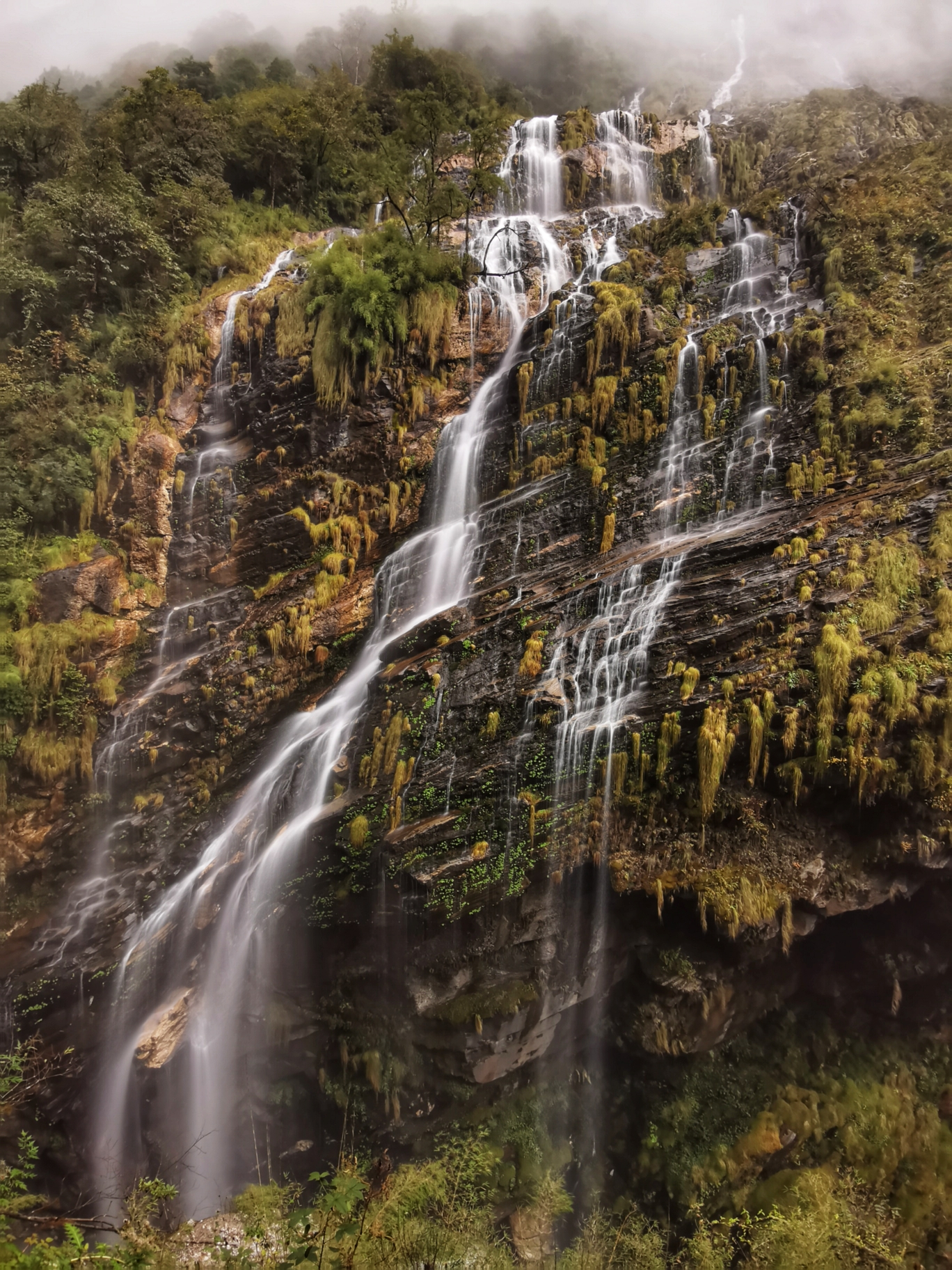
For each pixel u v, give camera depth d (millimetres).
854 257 13727
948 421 10352
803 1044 10234
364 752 11133
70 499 13734
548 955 9867
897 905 9367
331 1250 5207
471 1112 10305
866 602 9008
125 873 12039
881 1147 9172
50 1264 4973
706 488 12000
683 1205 9367
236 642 13430
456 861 9414
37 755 11758
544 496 13336
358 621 13602
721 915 8664
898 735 8375
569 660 10578
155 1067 11188
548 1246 9688
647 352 13539
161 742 12703
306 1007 10992
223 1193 11445
